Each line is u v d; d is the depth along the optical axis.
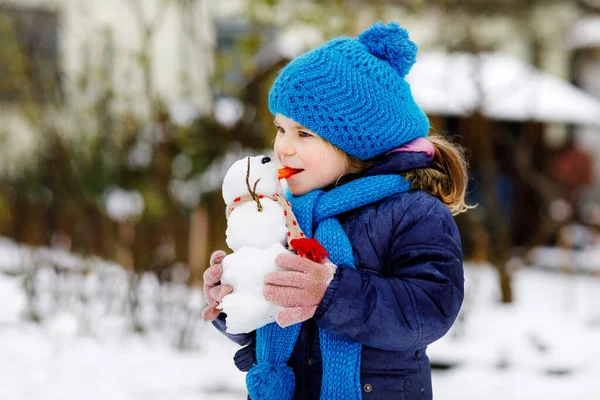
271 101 2.06
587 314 7.70
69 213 7.35
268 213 1.79
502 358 5.76
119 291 6.49
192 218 6.78
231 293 1.74
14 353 5.17
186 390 4.71
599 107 11.50
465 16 8.62
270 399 1.86
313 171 2.00
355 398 1.84
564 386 5.15
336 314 1.72
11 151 8.86
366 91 1.97
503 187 11.32
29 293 6.19
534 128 11.14
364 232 1.92
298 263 1.71
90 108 7.03
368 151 2.00
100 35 7.55
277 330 1.90
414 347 1.79
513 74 9.97
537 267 11.50
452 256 1.85
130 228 6.72
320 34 6.91
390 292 1.75
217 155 6.58
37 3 8.65
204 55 6.73
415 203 1.92
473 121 8.38
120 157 6.71
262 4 6.66
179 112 6.81
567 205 10.41
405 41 2.08
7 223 8.70
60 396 4.44
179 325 6.04
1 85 7.44
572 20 11.31
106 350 5.46
